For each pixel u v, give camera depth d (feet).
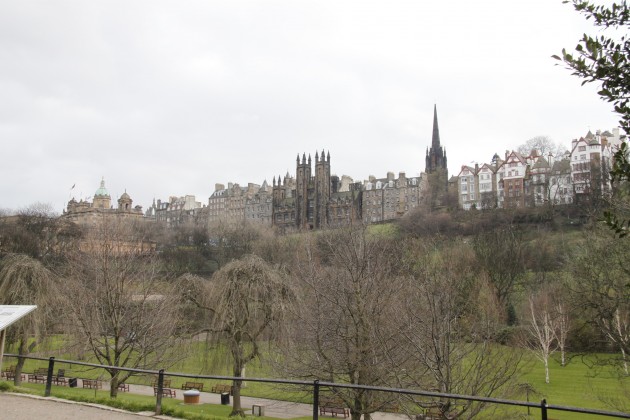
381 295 74.69
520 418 62.49
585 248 118.93
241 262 93.56
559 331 155.63
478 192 519.60
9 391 54.80
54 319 103.55
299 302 86.79
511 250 224.33
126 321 84.69
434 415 70.03
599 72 23.53
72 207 581.94
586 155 429.79
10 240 284.00
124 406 47.52
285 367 73.10
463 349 70.38
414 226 355.36
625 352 95.04
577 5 24.43
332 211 608.60
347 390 67.77
